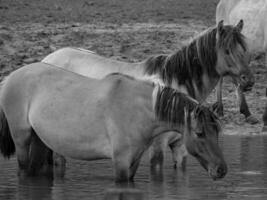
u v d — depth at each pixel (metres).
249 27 22.16
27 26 29.77
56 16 32.34
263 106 21.64
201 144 10.73
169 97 11.05
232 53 12.91
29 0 36.03
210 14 33.31
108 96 11.40
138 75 13.25
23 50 26.19
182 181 11.99
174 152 13.52
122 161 11.27
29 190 11.11
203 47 12.90
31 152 12.60
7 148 12.94
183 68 12.89
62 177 12.32
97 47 26.70
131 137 11.26
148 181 11.94
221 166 10.61
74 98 11.69
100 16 32.50
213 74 13.09
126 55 26.00
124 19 31.73
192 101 11.03
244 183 11.77
